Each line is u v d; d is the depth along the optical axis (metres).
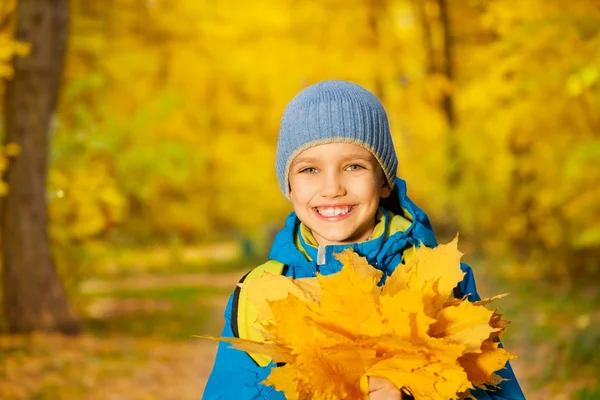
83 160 9.34
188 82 21.53
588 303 8.40
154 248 20.28
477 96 9.59
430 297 1.70
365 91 2.20
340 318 1.60
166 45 19.67
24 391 6.28
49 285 9.01
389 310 1.58
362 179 2.11
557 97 8.63
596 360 6.16
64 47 9.13
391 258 2.15
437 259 1.79
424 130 15.48
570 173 8.05
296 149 2.14
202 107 22.75
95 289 14.77
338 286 1.60
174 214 20.56
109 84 12.06
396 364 1.61
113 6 15.02
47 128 9.01
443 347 1.56
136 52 13.80
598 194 8.81
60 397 6.19
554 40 7.96
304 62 18.75
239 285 1.93
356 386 1.65
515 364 6.66
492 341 1.77
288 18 19.30
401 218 2.19
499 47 8.48
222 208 26.12
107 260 11.12
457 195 11.86
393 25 17.42
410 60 17.09
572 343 6.51
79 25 12.36
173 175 13.46
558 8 8.16
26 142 8.90
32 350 7.73
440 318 1.69
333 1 17.73
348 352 1.60
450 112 14.38
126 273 18.34
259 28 19.80
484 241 12.32
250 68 20.91
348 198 2.10
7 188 8.03
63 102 10.37
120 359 7.76
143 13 16.70
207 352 8.67
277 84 22.02
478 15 13.74
